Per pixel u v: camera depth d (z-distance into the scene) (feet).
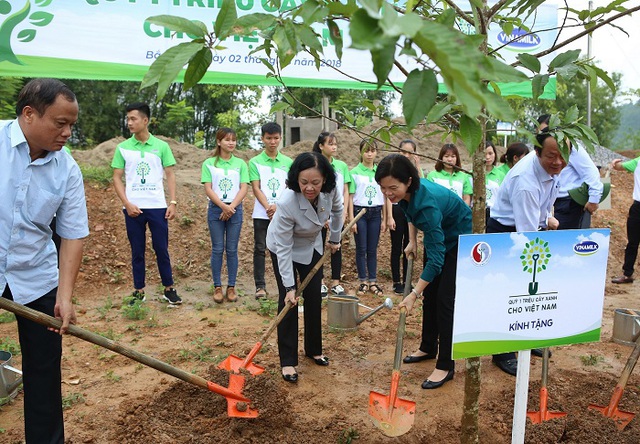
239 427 11.11
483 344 8.55
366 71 23.85
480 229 8.96
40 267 9.14
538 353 15.83
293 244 14.07
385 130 9.89
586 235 8.98
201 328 17.93
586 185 18.90
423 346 15.42
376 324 18.61
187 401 12.41
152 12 21.45
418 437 11.43
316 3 5.47
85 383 13.51
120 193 19.33
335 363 15.30
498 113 3.87
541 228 14.74
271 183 21.18
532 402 12.80
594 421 11.27
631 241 24.12
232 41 22.48
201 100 63.67
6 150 8.39
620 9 7.80
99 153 30.73
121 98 65.31
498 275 8.45
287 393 12.50
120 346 9.38
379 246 27.37
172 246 25.12
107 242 24.29
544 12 25.66
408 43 4.21
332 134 20.93
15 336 16.78
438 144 39.11
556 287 8.95
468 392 9.48
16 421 11.73
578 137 7.76
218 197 20.65
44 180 8.69
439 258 11.98
